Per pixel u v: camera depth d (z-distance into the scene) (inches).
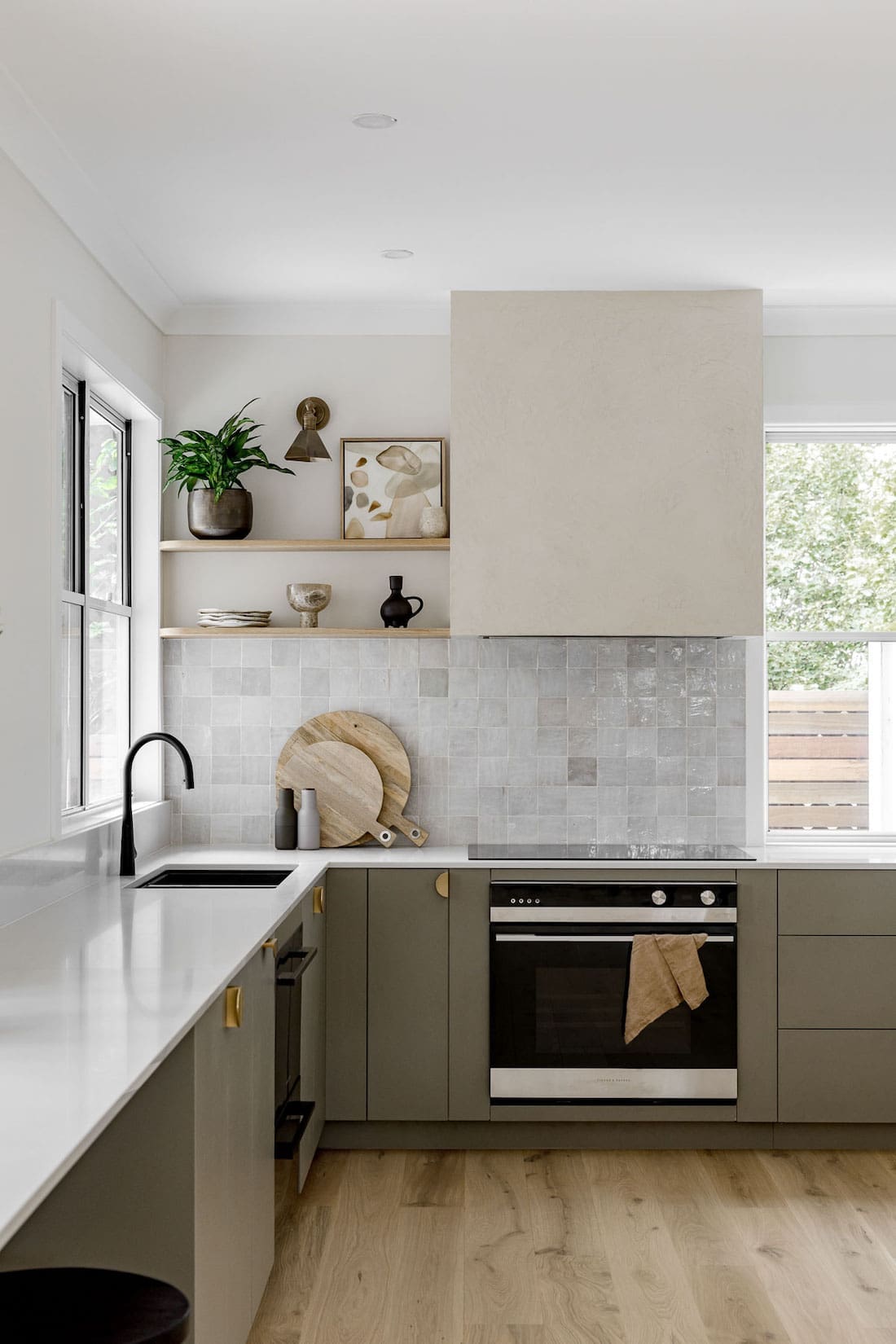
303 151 112.1
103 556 151.4
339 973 143.4
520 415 148.9
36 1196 48.1
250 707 163.8
